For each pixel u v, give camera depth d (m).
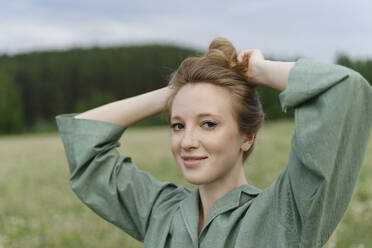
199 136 1.68
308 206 1.46
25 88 83.44
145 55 98.75
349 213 6.13
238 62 1.75
